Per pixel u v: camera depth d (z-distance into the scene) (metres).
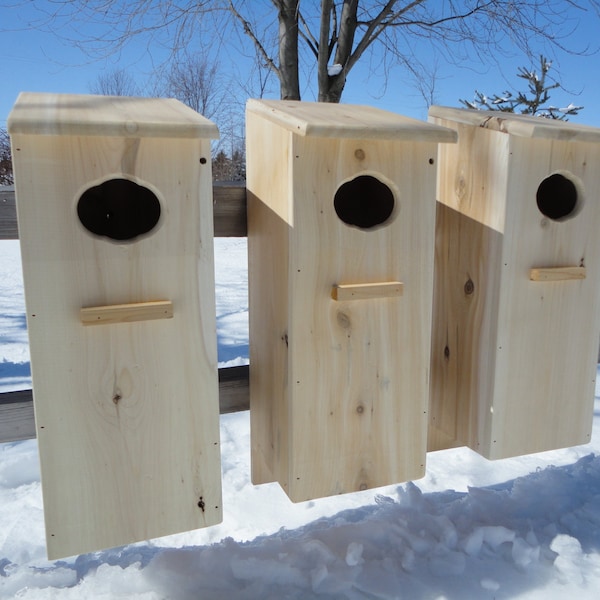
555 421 1.65
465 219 1.59
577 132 1.42
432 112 1.67
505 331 1.51
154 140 1.14
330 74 3.74
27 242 1.09
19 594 1.39
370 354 1.40
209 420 1.29
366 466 1.45
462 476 2.15
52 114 1.06
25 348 3.92
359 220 1.71
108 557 1.64
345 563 1.51
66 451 1.19
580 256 1.56
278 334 1.42
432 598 1.40
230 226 1.59
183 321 1.23
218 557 1.51
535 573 1.50
